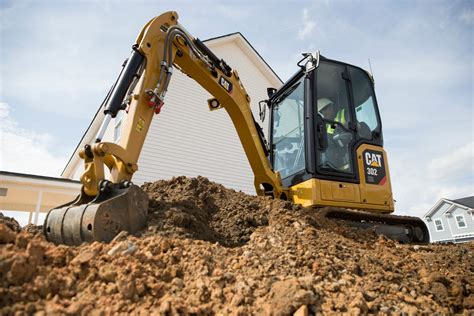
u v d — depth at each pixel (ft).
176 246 8.24
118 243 7.75
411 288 8.69
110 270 6.56
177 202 11.43
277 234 10.59
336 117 15.90
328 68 16.69
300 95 17.01
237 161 42.09
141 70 11.94
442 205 106.93
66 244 8.92
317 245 9.99
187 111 39.22
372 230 14.28
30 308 5.36
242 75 47.88
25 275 5.91
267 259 8.60
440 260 11.64
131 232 9.21
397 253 12.03
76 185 34.94
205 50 14.83
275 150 18.79
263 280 7.27
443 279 9.36
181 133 38.01
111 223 8.77
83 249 7.36
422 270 10.02
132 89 11.76
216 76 14.80
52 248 7.14
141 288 6.30
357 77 17.58
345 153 15.46
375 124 17.04
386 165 16.33
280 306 6.24
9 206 53.83
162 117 37.04
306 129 15.16
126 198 9.28
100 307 5.72
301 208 13.00
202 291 6.55
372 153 16.10
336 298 6.99
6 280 5.70
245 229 11.64
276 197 15.56
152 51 12.23
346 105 16.33
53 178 34.04
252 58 49.55
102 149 9.66
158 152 35.73
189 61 13.91
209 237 10.62
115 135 34.01
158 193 13.41
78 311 5.45
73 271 6.50
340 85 16.63
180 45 13.48
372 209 15.23
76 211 8.95
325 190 14.23
